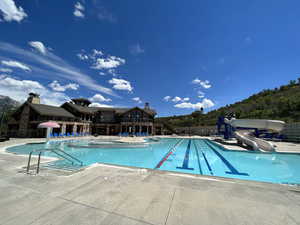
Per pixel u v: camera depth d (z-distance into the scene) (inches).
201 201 108.0
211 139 917.8
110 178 156.3
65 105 1187.3
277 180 232.5
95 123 1274.6
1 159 243.9
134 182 145.6
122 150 521.0
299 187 136.3
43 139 703.1
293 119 877.2
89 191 123.6
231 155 426.0
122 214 90.3
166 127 1534.2
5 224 79.0
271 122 590.9
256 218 87.2
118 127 1284.4
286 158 381.7
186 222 82.9
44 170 183.2
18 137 810.8
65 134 909.2
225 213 92.4
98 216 87.7
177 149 565.0
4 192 119.5
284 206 101.9
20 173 169.8
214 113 1926.7
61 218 85.0
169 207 99.1
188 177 162.2
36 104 927.7
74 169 189.9
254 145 470.9
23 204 100.5
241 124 657.0
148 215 89.4
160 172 178.9
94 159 382.3
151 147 616.4
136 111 1323.8
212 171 282.7
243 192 124.4
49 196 113.3
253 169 295.3
